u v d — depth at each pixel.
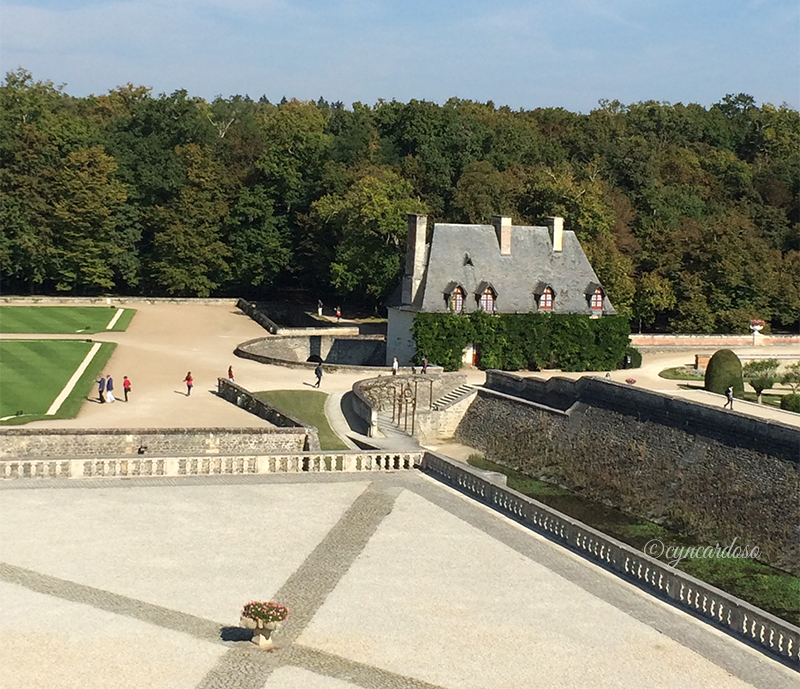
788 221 154.00
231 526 45.41
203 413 73.88
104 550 41.91
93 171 138.50
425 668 33.19
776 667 34.00
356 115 185.00
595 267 121.94
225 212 144.25
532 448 82.94
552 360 103.50
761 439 66.50
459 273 103.31
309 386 87.75
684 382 96.31
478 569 41.72
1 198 134.50
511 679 32.66
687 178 168.62
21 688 30.72
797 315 125.81
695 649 35.16
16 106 142.75
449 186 142.50
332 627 35.91
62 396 77.94
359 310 142.38
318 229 139.88
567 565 42.59
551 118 196.88
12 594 37.25
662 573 40.03
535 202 131.50
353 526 46.12
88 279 140.25
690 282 124.62
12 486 49.41
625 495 72.94
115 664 32.50
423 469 55.72
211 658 33.22
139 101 160.25
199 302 132.62
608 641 35.56
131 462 51.81
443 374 93.31
